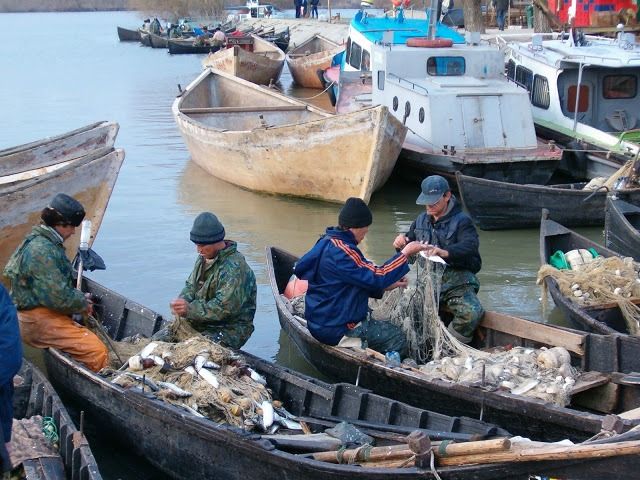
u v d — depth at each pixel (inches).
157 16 2628.0
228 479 229.1
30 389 263.6
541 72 610.2
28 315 279.4
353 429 226.5
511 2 1153.4
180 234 488.7
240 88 741.9
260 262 437.7
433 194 290.0
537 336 286.5
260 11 2273.6
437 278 291.1
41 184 366.6
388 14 796.0
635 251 398.9
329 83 914.7
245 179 579.8
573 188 504.1
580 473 174.6
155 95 1059.9
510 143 551.2
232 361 257.8
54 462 218.4
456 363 268.2
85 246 304.8
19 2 4662.9
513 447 180.4
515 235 485.7
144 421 247.1
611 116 604.1
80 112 925.8
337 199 539.8
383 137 495.8
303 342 303.7
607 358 267.4
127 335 317.1
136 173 641.0
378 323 293.9
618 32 675.4
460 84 564.7
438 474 189.0
